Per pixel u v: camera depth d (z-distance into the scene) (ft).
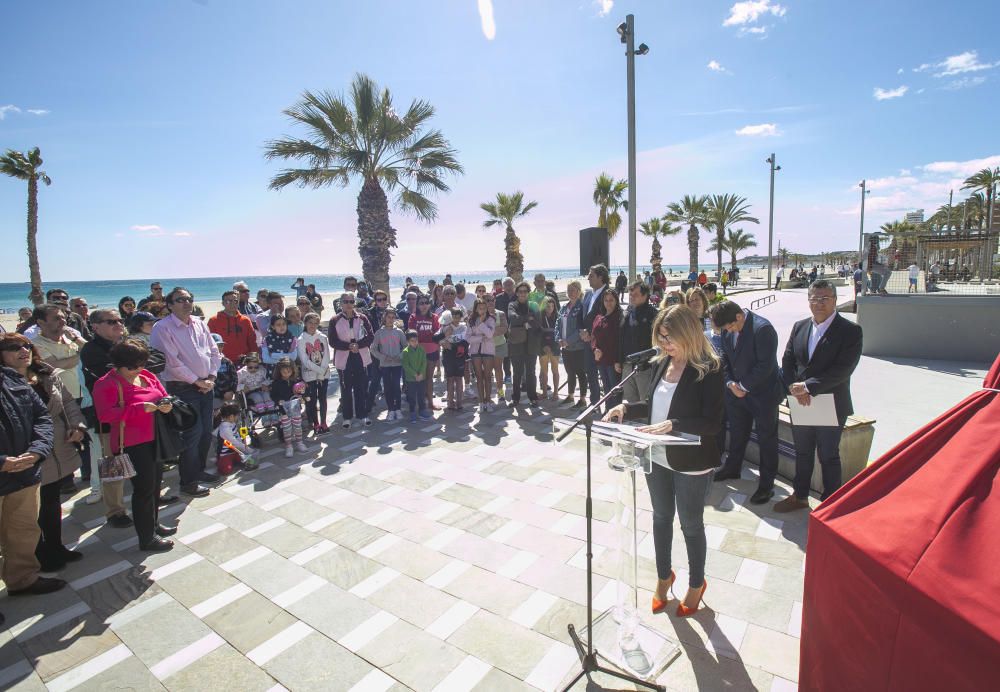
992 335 30.60
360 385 21.42
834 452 12.00
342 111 39.83
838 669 5.65
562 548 11.55
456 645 8.64
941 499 5.04
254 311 29.01
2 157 72.08
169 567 11.36
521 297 22.84
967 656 4.36
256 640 8.97
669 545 9.04
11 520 10.12
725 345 13.55
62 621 9.64
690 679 7.68
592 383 20.48
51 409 11.32
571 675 7.90
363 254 45.09
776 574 10.24
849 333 11.57
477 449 18.11
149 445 11.89
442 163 44.39
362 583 10.51
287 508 14.03
